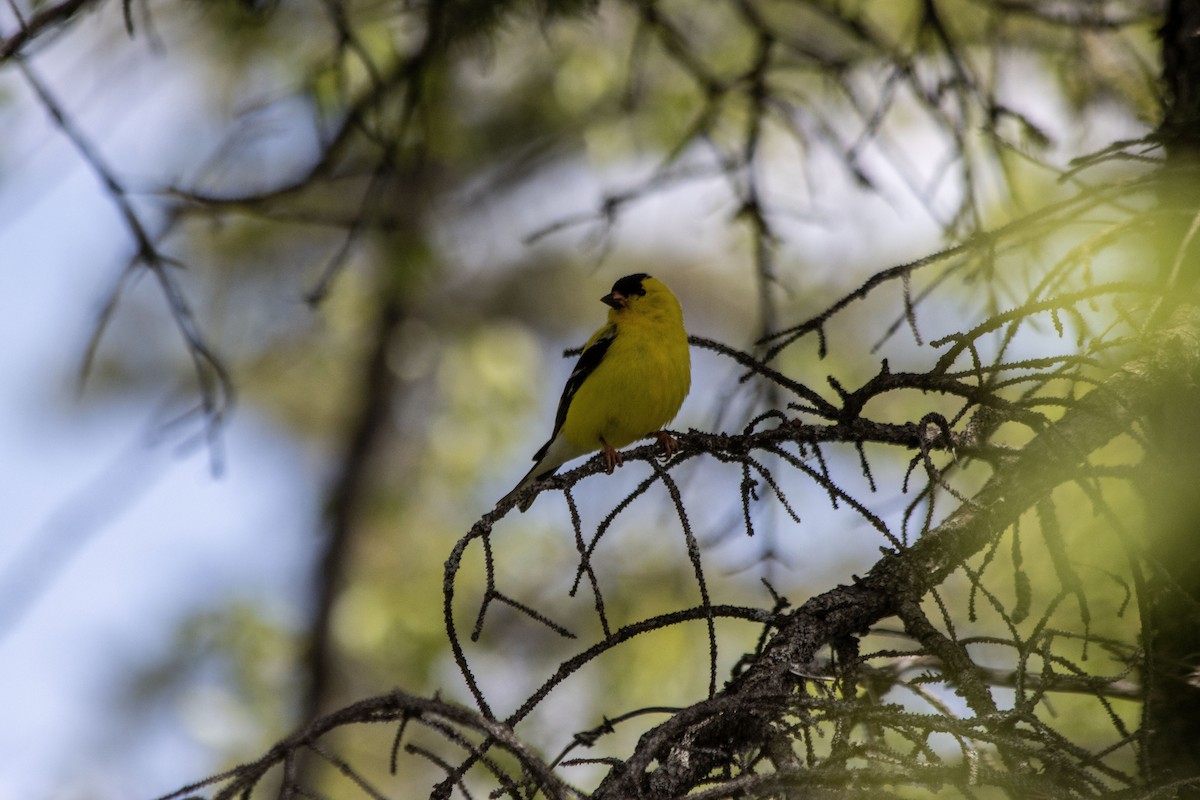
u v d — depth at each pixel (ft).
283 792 14.99
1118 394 23.25
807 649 20.99
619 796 17.34
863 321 55.83
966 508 23.25
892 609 21.97
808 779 17.10
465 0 31.53
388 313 75.31
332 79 36.14
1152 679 19.95
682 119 48.85
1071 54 35.78
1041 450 23.27
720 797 17.02
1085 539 27.53
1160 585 25.11
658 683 49.98
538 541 59.11
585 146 66.59
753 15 37.83
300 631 67.92
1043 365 21.38
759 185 37.86
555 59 51.98
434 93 34.50
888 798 17.12
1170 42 28.04
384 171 32.58
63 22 28.37
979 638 20.83
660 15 37.81
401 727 16.21
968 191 32.40
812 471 21.40
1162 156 27.04
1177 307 24.88
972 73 33.37
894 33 45.52
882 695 24.06
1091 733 29.14
